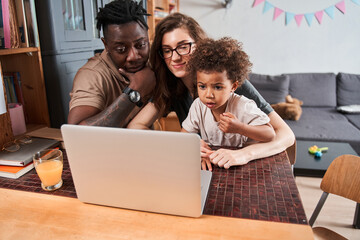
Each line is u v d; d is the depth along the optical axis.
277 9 3.39
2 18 1.23
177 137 0.63
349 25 3.30
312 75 3.42
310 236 0.64
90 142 0.69
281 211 0.72
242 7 3.47
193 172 0.65
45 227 0.70
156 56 1.15
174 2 3.46
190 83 1.19
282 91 3.36
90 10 1.70
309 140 2.63
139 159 0.68
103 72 1.15
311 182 2.32
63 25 1.48
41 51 1.44
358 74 3.33
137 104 1.11
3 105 1.08
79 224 0.70
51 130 1.26
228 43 0.93
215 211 0.73
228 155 0.98
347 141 2.56
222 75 0.89
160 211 0.73
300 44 3.46
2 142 1.09
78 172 0.74
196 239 0.64
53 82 1.48
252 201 0.77
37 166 0.84
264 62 3.60
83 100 1.07
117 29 1.00
